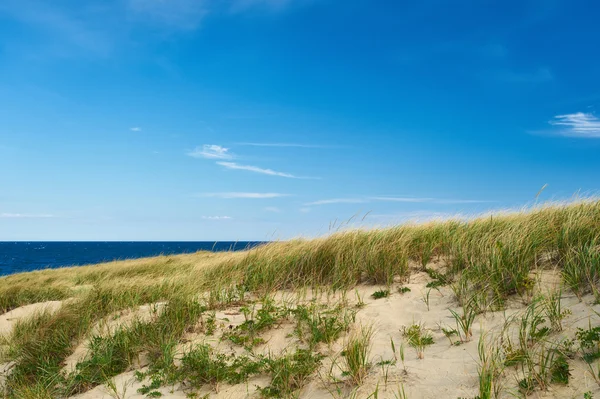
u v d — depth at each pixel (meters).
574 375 3.20
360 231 8.61
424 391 3.47
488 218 8.27
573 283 4.73
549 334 3.87
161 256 17.88
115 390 4.55
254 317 6.04
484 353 3.84
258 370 4.62
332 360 4.47
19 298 9.75
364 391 3.67
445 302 5.46
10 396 4.96
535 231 6.29
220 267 8.88
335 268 7.23
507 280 5.34
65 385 5.04
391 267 6.83
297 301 6.43
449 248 7.11
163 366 5.02
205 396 4.29
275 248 8.95
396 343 4.59
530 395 3.09
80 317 6.69
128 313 6.90
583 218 6.16
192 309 6.32
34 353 5.82
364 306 5.88
